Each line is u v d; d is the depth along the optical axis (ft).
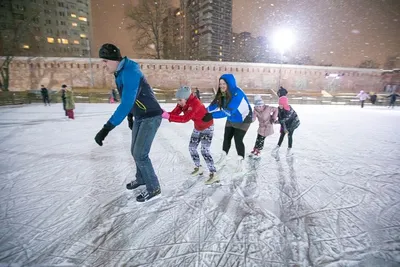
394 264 5.94
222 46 262.26
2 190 10.03
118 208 8.55
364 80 113.39
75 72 91.61
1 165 13.16
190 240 6.82
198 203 8.96
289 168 12.94
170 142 18.67
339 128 26.22
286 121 15.43
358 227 7.50
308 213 8.33
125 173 12.02
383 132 24.16
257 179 11.35
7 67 83.66
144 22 116.16
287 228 7.44
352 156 15.38
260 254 6.28
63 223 7.62
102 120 30.32
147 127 8.10
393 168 13.10
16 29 133.59
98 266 5.83
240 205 8.86
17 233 7.10
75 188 10.23
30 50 160.86
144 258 6.10
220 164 13.28
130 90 7.18
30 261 5.98
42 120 30.17
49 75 89.97
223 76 10.20
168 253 6.30
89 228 7.36
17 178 11.32
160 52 121.70
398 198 9.50
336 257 6.17
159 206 8.70
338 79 110.73
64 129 24.00
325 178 11.57
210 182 10.59
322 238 6.95
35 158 14.46
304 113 43.14
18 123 27.78
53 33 190.90
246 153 15.81
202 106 9.80
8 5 156.04
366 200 9.32
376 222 7.79
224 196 9.55
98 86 93.35
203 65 99.76
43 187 10.33
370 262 6.00
